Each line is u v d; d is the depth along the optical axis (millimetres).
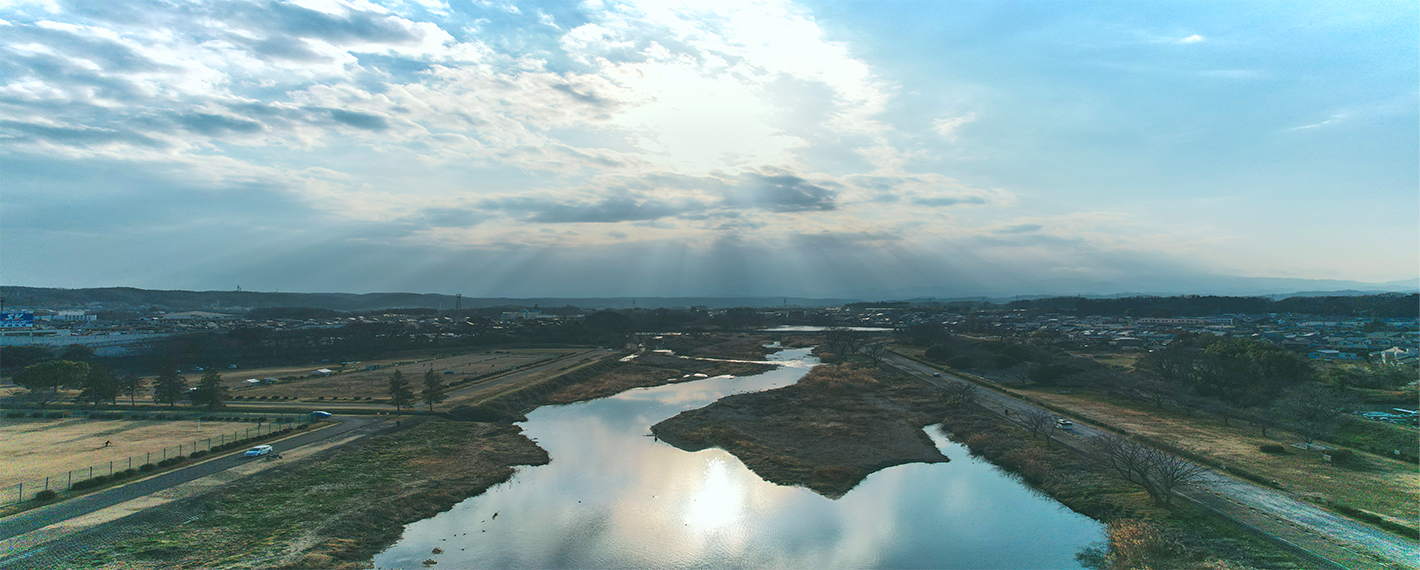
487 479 61938
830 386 116188
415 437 76000
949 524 52125
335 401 98062
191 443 69000
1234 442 70062
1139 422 81875
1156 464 53438
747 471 66312
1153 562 41500
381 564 44062
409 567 43719
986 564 45000
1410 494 51969
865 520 53094
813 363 169375
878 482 62969
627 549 47406
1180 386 102000
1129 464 54688
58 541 42938
